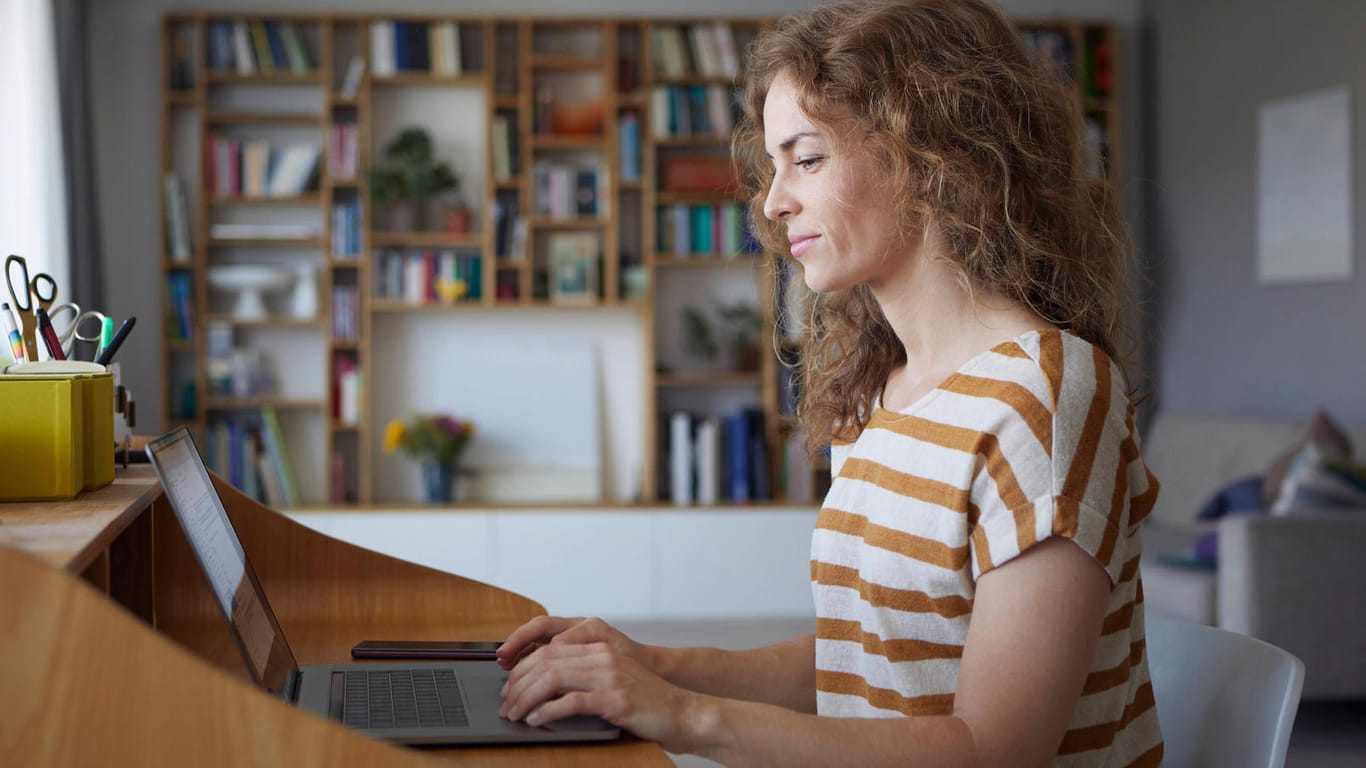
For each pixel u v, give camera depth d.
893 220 1.08
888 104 1.06
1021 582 0.92
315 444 5.58
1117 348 1.13
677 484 5.54
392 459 5.63
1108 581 0.92
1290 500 3.80
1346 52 4.71
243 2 5.43
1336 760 3.35
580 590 5.30
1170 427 5.36
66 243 4.69
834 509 1.14
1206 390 5.57
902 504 1.03
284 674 1.15
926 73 1.06
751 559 5.38
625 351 5.78
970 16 1.10
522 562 5.28
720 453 5.57
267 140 5.52
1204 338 5.57
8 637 0.69
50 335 1.43
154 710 0.70
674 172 5.59
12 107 4.44
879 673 1.06
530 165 5.54
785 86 1.11
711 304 5.79
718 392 5.82
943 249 1.07
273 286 5.34
